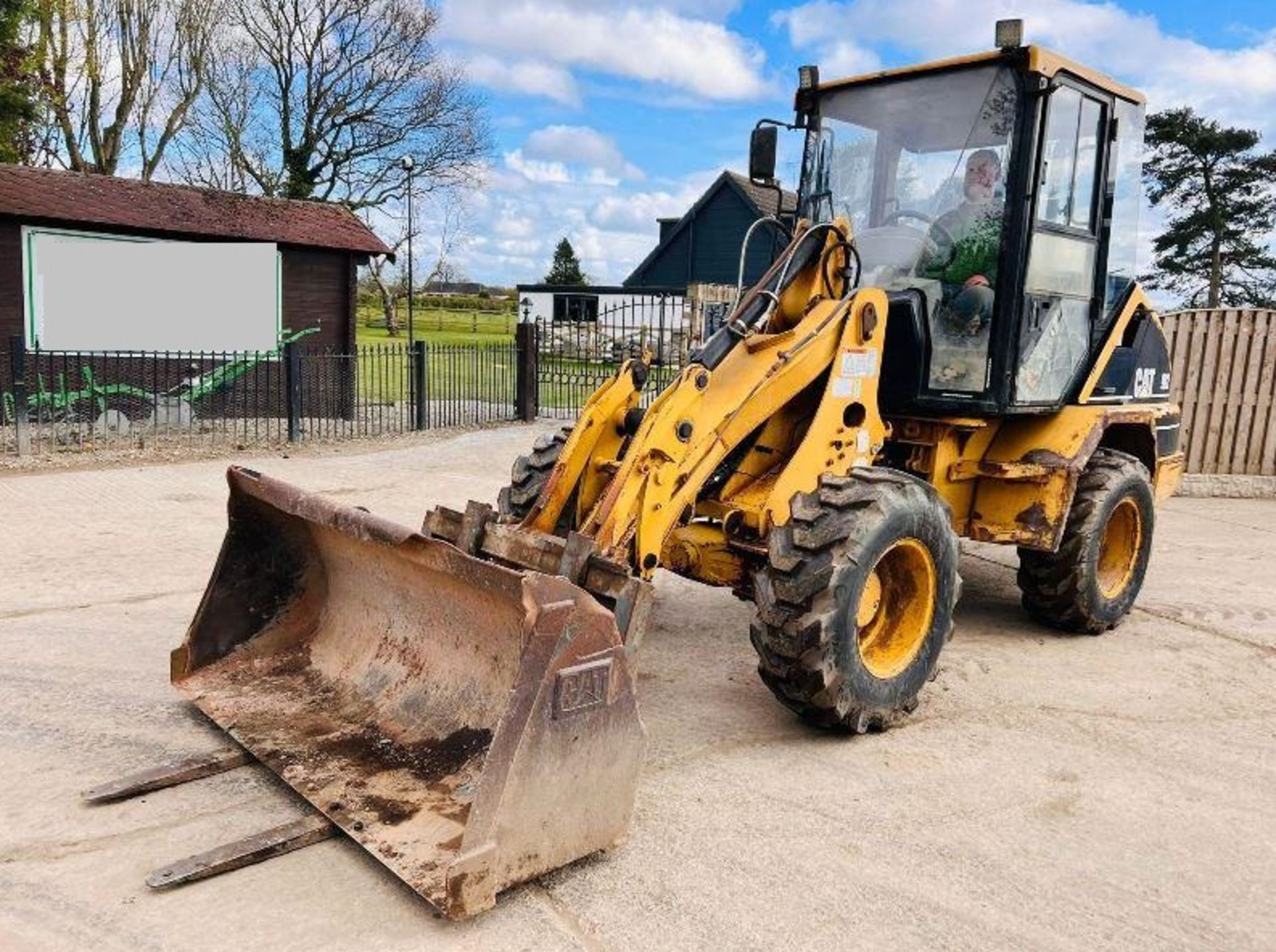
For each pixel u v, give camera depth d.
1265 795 4.04
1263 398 11.51
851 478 4.25
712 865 3.35
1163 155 27.77
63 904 3.01
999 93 4.97
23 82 14.95
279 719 3.95
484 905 2.92
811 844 3.51
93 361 13.00
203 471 10.34
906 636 4.42
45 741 4.05
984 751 4.34
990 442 5.68
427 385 15.62
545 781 3.04
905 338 5.01
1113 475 5.75
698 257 34.91
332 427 13.95
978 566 7.72
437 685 3.76
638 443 3.96
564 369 21.59
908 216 5.39
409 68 31.48
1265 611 6.63
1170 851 3.58
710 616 6.19
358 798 3.40
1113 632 6.12
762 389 4.28
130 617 5.64
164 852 3.29
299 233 14.33
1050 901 3.24
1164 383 6.74
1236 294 27.17
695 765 4.08
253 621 4.42
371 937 2.90
